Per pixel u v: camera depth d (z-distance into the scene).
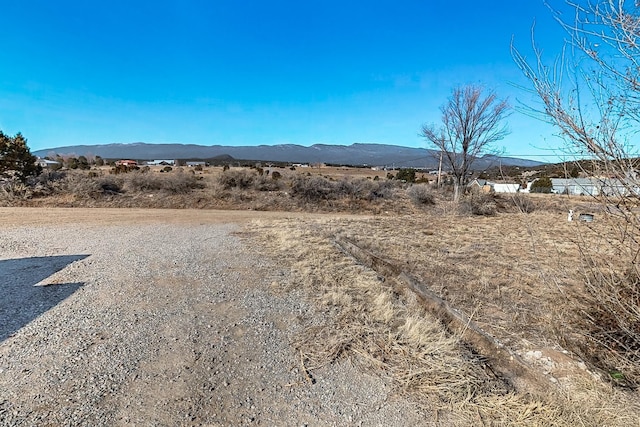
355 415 2.18
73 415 2.08
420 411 2.22
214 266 5.34
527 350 2.93
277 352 2.91
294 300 4.05
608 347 2.64
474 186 16.92
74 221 9.59
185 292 4.21
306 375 2.60
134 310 3.64
